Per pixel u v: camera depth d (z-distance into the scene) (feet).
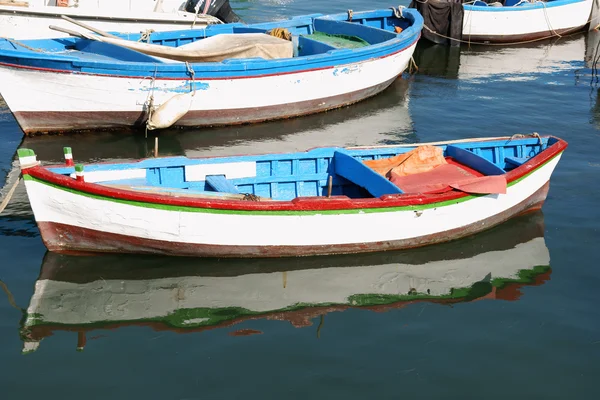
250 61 41.98
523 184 30.68
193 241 26.61
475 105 49.37
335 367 21.34
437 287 26.35
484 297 25.62
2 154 37.88
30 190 25.43
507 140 33.86
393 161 32.14
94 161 37.76
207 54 42.55
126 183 28.45
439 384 20.70
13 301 24.38
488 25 66.85
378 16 56.85
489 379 20.99
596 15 72.18
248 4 80.43
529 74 57.77
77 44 44.01
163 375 20.81
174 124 42.80
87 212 25.80
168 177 29.60
